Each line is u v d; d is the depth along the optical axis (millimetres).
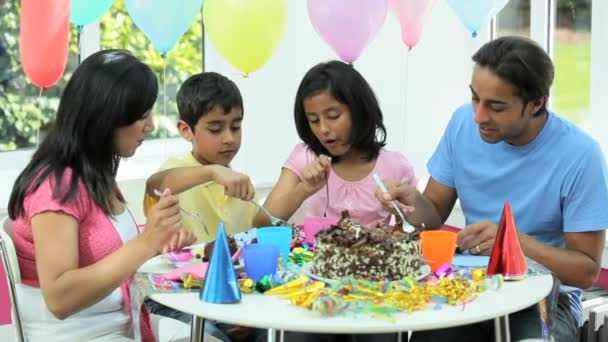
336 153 1815
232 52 2234
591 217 1632
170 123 3053
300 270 1368
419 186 2762
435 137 2803
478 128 1730
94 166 1440
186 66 3037
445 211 1886
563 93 2564
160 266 1460
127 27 2926
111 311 1498
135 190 2473
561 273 1562
